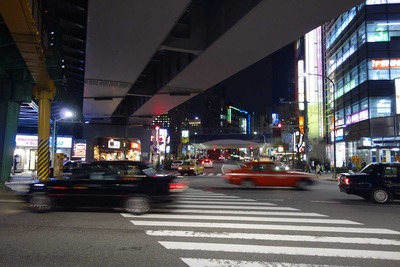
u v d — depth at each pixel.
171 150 81.31
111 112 48.31
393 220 10.92
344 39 50.84
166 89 31.48
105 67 24.86
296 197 17.41
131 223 10.12
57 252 7.03
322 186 25.28
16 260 6.48
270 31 17.34
